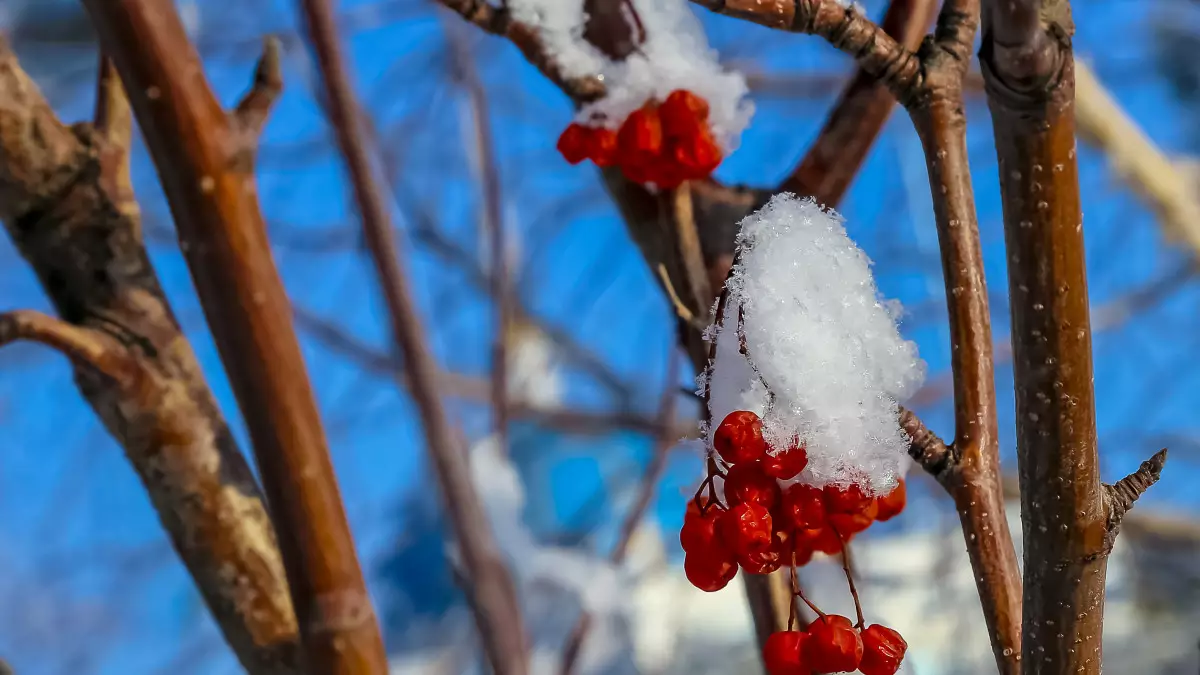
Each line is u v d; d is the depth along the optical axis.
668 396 0.79
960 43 0.43
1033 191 0.40
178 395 0.46
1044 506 0.41
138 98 0.40
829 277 0.44
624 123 0.48
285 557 0.41
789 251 0.44
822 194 0.51
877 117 0.50
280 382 0.41
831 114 0.51
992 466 0.43
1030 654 0.42
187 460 0.46
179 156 0.40
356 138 0.55
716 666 1.72
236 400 0.41
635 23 0.49
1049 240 0.40
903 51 0.43
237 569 0.46
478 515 0.56
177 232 0.40
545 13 0.48
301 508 0.41
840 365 0.43
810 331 0.43
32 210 0.45
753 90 1.35
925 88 0.43
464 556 0.55
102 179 0.46
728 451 0.43
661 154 0.48
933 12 0.49
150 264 0.46
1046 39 0.39
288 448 0.41
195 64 0.40
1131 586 1.58
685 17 0.49
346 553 0.41
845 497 0.43
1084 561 0.41
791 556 0.44
